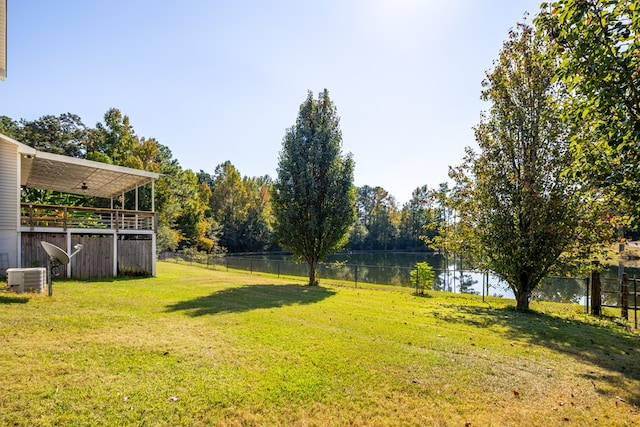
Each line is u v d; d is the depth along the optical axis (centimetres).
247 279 1675
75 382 396
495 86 1101
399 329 709
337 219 1645
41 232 1299
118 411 341
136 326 639
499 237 1066
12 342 511
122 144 3800
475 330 737
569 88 463
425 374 467
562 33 423
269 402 374
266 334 628
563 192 991
